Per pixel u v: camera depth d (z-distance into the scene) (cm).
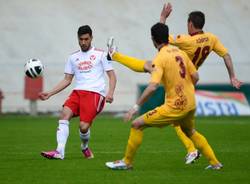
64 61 10681
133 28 10931
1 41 10794
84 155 4119
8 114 10012
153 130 6719
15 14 10962
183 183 3062
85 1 11088
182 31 10950
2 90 10456
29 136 5953
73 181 3136
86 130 3988
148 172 3419
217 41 3922
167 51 3300
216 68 10688
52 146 4997
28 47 10775
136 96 9500
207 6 11244
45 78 10462
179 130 3875
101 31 10869
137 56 10719
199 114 8812
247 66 10794
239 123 7681
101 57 4038
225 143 5256
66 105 4025
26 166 3691
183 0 11200
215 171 3453
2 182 3117
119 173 3381
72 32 10875
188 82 3331
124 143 5247
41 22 10938
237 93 8862
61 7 11044
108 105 10150
